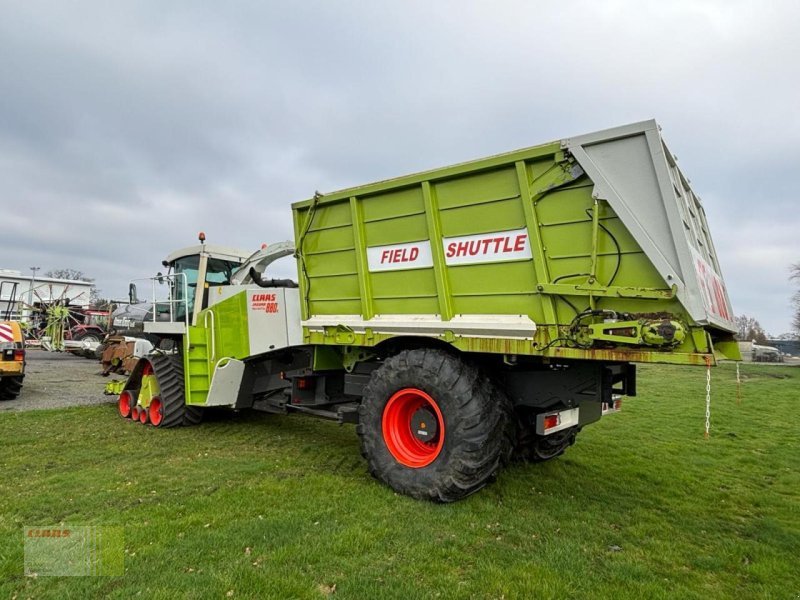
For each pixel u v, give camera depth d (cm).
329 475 429
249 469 445
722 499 412
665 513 375
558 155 331
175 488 391
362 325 429
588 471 480
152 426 644
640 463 520
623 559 289
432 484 361
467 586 250
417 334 393
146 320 828
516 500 382
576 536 319
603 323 309
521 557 285
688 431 699
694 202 404
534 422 412
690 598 249
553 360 382
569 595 245
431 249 389
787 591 260
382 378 404
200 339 614
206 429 633
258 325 555
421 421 387
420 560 276
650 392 1142
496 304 361
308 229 477
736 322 461
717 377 1540
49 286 2039
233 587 242
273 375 585
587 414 412
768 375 1645
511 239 355
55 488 387
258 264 654
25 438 559
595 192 316
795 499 416
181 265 730
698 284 286
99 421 671
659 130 299
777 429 719
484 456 352
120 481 407
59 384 1107
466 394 356
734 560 294
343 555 280
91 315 1948
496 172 362
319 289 471
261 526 313
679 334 284
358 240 432
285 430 632
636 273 309
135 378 700
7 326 866
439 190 389
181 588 240
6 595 236
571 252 331
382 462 396
